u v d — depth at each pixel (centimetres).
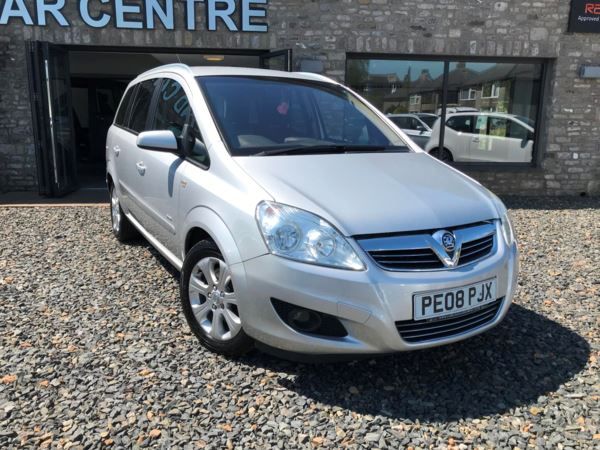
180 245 359
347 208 278
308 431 256
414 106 996
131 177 474
